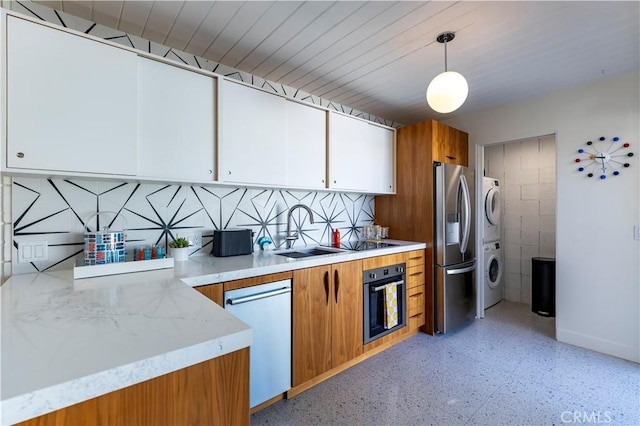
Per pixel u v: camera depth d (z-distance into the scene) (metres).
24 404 0.53
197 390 0.75
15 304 1.05
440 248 2.96
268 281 1.83
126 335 0.78
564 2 1.60
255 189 2.50
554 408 1.83
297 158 2.39
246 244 2.28
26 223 1.57
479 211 3.55
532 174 4.08
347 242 3.20
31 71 1.34
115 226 1.84
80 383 0.58
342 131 2.75
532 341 2.83
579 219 2.71
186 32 1.89
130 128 1.60
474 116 3.47
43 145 1.37
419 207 3.11
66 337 0.77
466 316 3.18
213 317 0.93
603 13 1.70
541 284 3.58
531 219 4.09
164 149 1.73
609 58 2.23
